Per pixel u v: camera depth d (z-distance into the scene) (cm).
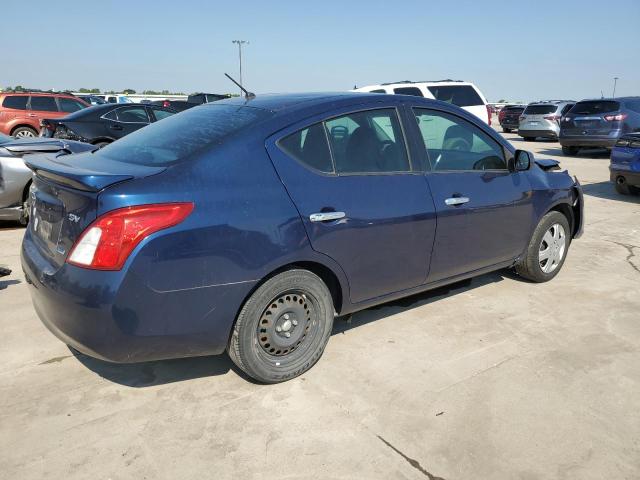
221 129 298
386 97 354
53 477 233
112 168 275
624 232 675
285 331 303
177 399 292
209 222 260
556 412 284
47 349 344
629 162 859
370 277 333
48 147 618
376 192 327
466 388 306
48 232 281
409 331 377
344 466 242
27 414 276
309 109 316
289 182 292
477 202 385
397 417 278
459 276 398
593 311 417
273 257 281
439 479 236
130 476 234
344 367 327
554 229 472
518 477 238
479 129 405
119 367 325
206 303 266
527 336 372
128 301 246
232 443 257
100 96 3247
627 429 271
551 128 2009
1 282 457
